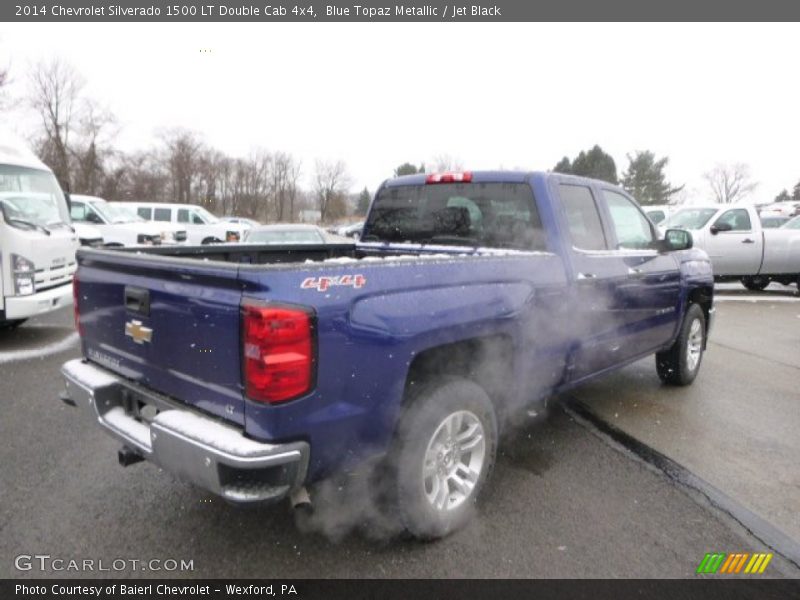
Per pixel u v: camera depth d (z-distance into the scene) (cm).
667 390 552
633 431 443
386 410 255
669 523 309
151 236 1582
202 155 7625
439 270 281
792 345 764
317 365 227
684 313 533
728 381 587
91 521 306
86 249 315
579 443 419
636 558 277
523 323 326
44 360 635
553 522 309
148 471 364
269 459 217
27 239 665
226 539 291
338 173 8969
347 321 236
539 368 357
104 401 291
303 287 224
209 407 242
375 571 266
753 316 1002
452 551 282
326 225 8144
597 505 327
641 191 6762
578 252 382
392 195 473
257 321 214
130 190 6412
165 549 282
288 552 280
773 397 533
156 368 269
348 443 246
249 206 8369
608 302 410
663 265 483
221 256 405
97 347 315
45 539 289
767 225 1491
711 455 400
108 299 297
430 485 288
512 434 436
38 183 827
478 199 409
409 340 259
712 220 1219
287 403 220
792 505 331
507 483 354
